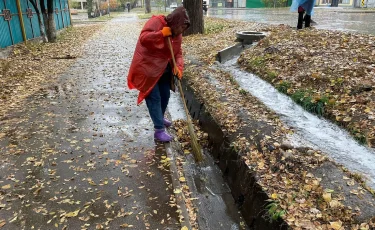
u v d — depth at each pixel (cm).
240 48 1008
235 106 546
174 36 398
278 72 701
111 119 522
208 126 523
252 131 441
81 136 459
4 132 475
